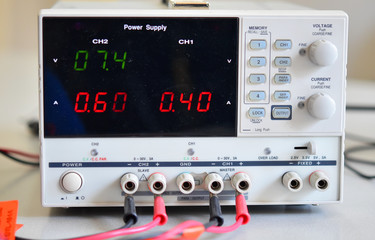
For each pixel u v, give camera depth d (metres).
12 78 1.95
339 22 0.74
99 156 0.75
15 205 0.75
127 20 0.73
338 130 0.76
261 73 0.74
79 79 0.73
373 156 1.10
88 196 0.75
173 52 0.74
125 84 0.74
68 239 0.64
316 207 0.81
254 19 0.73
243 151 0.76
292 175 0.75
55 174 0.75
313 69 0.75
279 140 0.76
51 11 0.72
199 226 0.66
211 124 0.75
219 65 0.74
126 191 0.74
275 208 0.80
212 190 0.74
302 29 0.74
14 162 1.06
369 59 1.76
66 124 0.74
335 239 0.69
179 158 0.75
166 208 0.79
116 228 0.72
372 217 0.77
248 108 0.75
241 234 0.71
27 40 1.95
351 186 0.91
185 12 0.73
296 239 0.69
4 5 1.92
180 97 0.74
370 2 1.71
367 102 1.53
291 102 0.75
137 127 0.74
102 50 0.73
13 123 1.39
